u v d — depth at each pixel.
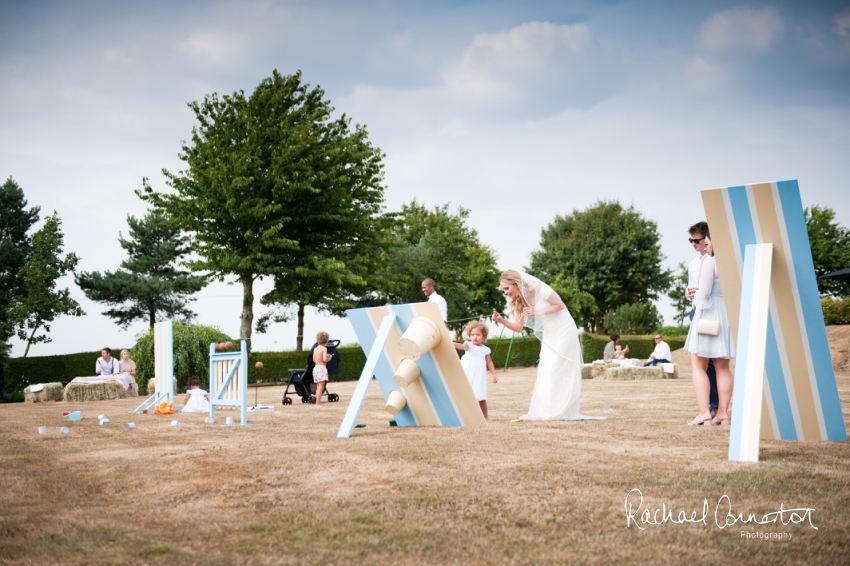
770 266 4.63
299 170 29.94
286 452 4.61
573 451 4.45
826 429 4.98
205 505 3.06
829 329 24.97
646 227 52.72
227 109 30.84
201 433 6.34
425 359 6.73
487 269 48.59
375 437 5.57
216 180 28.44
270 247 29.72
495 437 5.32
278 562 2.24
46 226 35.31
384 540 2.46
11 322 35.06
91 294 39.94
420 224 50.56
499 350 33.03
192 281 41.88
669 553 2.29
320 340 12.43
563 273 52.28
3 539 2.56
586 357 32.16
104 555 2.34
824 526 2.60
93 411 10.92
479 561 2.22
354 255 31.95
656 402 9.56
